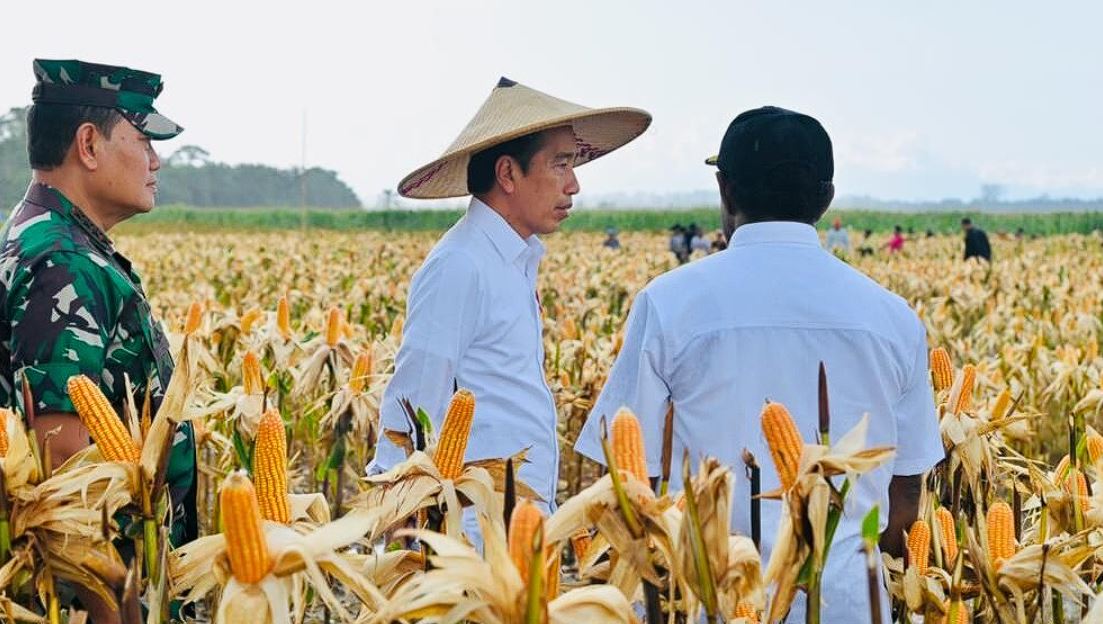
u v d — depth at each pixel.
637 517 2.28
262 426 2.53
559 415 7.85
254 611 2.32
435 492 2.76
